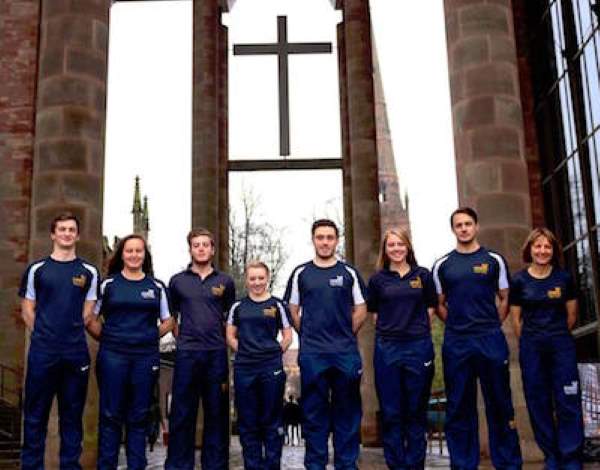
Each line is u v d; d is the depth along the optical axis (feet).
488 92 33.65
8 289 56.54
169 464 22.22
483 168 33.06
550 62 49.42
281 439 22.50
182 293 22.66
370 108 65.98
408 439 20.56
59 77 34.37
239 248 120.88
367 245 62.54
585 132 44.27
